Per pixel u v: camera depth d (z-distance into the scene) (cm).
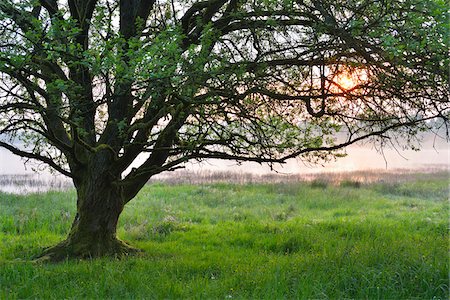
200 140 949
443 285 702
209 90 843
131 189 1145
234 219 1725
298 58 908
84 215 1083
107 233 1093
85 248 1060
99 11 929
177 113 866
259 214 1828
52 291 732
